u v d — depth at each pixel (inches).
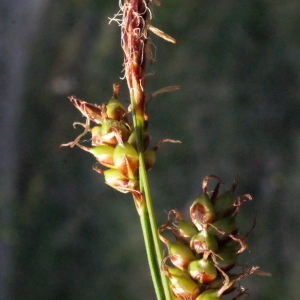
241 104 15.4
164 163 14.8
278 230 13.7
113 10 16.9
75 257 14.5
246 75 15.6
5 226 14.9
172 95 15.4
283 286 13.0
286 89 15.4
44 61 16.8
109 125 4.1
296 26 16.0
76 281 14.1
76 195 15.2
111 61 16.3
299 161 14.5
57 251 14.6
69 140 16.0
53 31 17.0
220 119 15.2
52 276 14.3
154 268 4.0
